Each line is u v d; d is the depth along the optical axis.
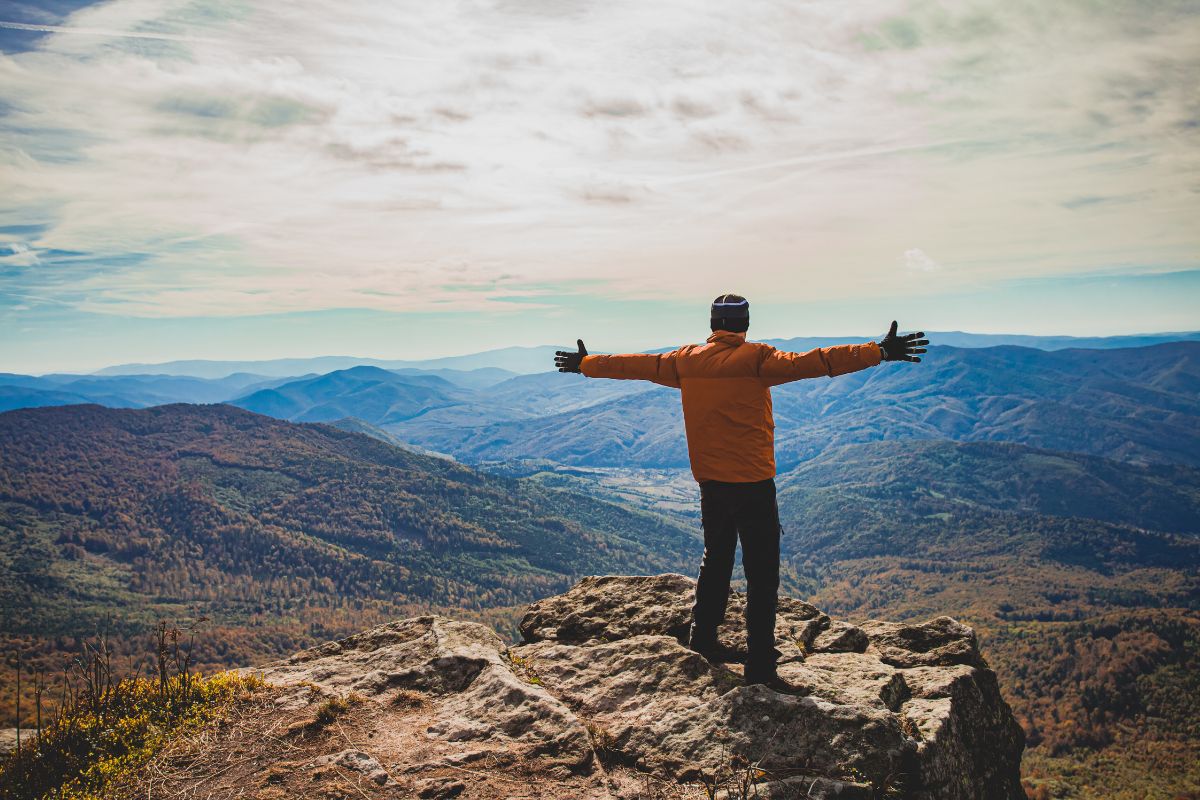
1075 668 148.50
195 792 3.59
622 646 5.19
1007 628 179.25
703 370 4.52
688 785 3.72
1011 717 5.55
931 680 5.04
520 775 3.74
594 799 3.54
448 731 4.15
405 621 5.98
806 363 4.15
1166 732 121.81
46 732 4.16
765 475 4.50
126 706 4.48
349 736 4.11
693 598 6.09
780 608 6.39
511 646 6.05
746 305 4.62
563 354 5.33
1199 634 148.62
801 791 3.56
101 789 3.70
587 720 4.45
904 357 3.91
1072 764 117.25
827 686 4.49
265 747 4.01
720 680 4.57
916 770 3.87
